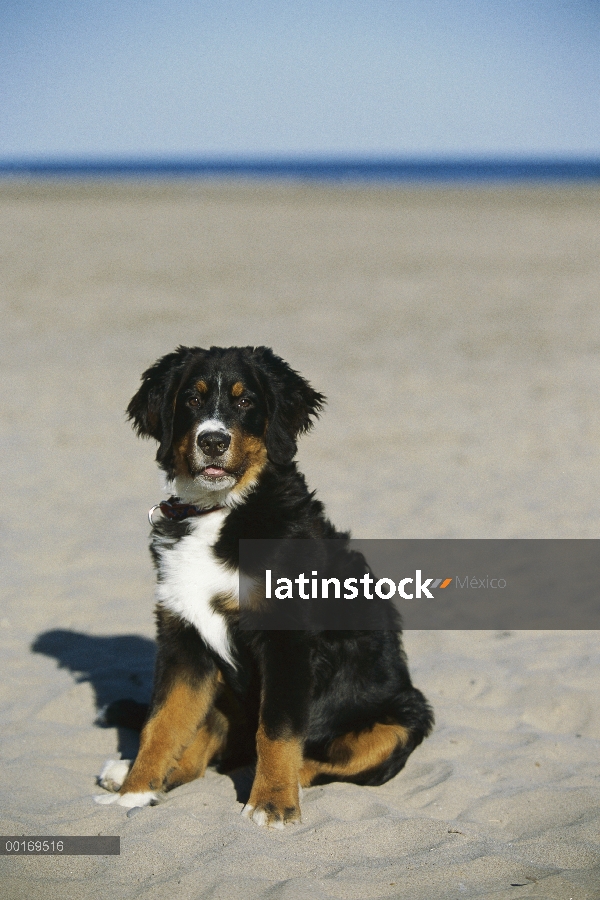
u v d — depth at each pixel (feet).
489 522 32.32
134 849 13.84
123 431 44.11
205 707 16.96
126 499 34.88
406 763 17.53
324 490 35.73
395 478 37.24
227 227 129.18
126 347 60.75
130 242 111.34
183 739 16.60
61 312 71.72
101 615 24.94
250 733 17.26
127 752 17.94
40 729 18.76
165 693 16.66
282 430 17.92
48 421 45.42
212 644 16.60
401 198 187.11
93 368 55.52
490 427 44.65
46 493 35.42
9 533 30.96
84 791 16.38
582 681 20.95
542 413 46.98
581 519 32.63
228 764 17.65
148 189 208.03
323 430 44.24
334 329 67.41
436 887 13.00
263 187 225.97
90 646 23.06
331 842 14.30
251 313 72.69
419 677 21.33
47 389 50.98
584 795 15.93
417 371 55.72
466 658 22.36
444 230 127.95
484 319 71.36
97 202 164.04
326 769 16.80
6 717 19.20
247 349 18.76
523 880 13.20
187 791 16.57
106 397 49.62
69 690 20.43
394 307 76.13
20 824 14.76
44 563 28.45
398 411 47.39
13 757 17.53
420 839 14.48
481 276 91.25
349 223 136.26
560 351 60.70
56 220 131.54
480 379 53.83
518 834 14.93
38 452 40.65
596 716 19.36
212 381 17.53
